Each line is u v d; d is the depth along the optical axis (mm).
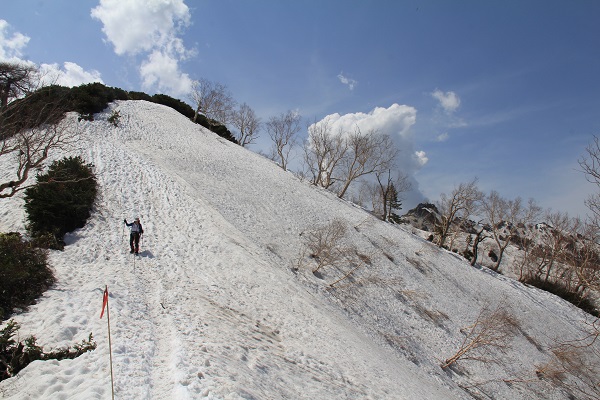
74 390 6457
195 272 15828
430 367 20391
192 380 7094
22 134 15938
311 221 32188
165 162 30453
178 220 21000
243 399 6926
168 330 9773
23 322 9070
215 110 58312
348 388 10781
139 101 47344
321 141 49250
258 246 23094
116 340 8477
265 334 12344
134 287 12484
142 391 6676
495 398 20797
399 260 33375
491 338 22328
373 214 46594
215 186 30125
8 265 10445
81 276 12836
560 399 23516
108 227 17969
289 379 9547
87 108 34562
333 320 17203
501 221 51500
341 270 26469
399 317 24594
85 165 22188
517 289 42125
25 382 6633
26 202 16609
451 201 47531
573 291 48531
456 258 44312
